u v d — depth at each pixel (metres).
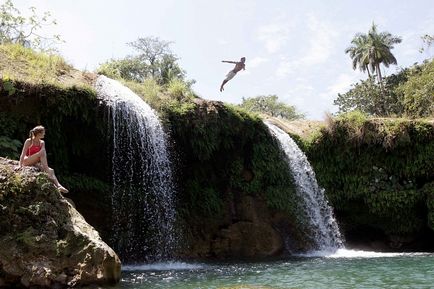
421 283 8.98
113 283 8.11
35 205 8.27
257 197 17.75
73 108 13.16
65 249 7.98
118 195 14.18
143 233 14.58
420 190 18.97
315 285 8.94
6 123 12.16
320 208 19.02
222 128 16.91
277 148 18.55
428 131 19.36
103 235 13.68
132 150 14.48
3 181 8.24
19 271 7.63
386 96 53.34
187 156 16.47
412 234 19.19
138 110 14.71
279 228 17.61
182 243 15.54
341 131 19.70
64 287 7.64
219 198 17.17
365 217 19.53
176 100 16.34
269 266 12.66
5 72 12.94
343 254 16.61
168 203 15.45
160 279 10.06
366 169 19.48
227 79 19.11
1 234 7.90
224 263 14.02
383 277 9.88
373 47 59.72
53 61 15.55
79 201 13.51
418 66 37.94
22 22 21.30
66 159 13.46
